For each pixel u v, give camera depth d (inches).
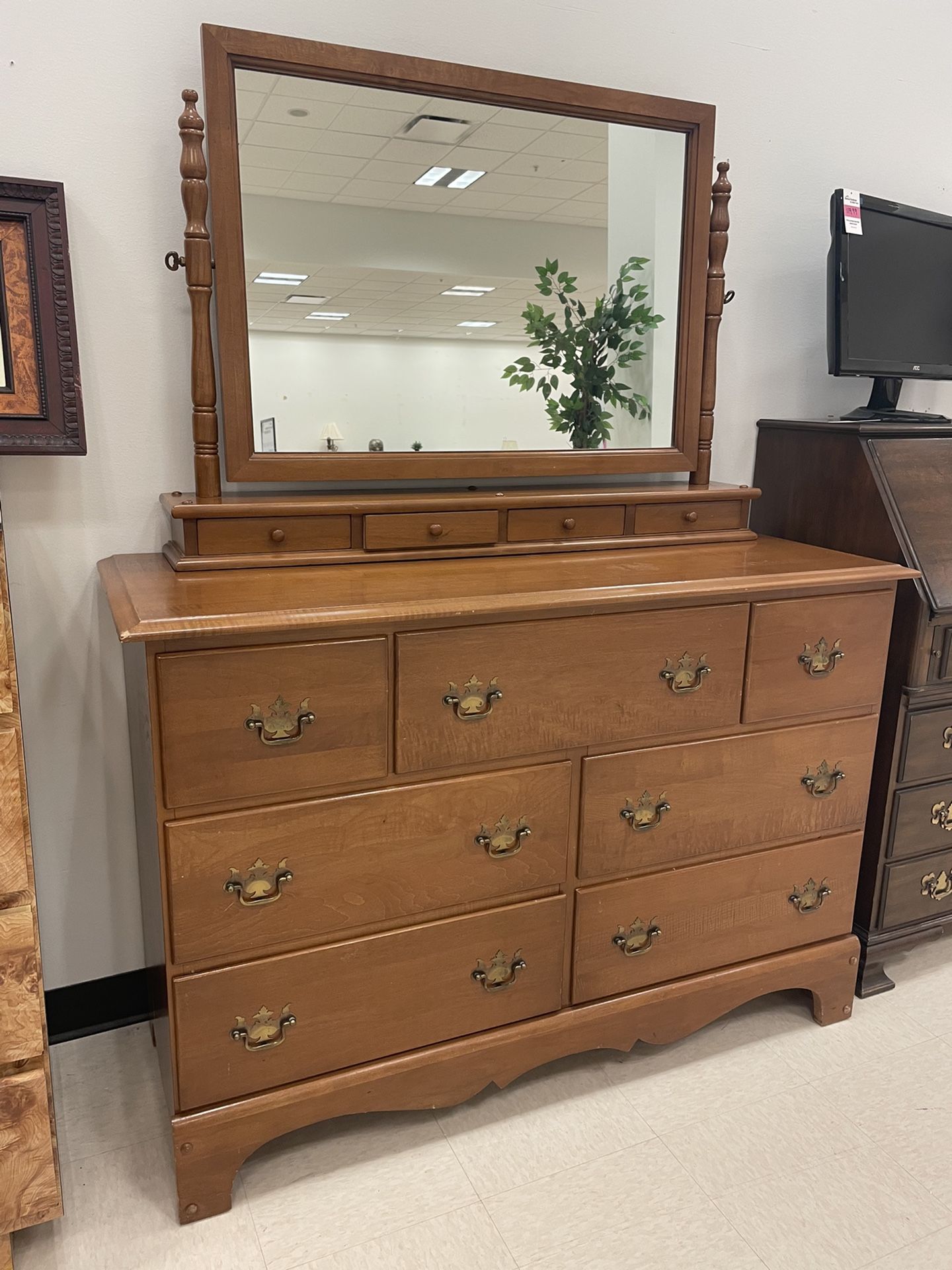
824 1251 51.8
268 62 57.2
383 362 63.8
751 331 81.7
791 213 80.8
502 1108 62.5
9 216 53.2
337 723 49.9
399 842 53.2
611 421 72.1
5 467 60.0
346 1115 61.9
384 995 55.2
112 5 56.4
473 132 63.6
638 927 62.5
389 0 62.6
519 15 66.7
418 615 48.9
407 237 63.0
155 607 47.3
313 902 51.8
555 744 56.2
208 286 57.8
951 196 88.5
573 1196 55.2
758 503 84.0
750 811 64.4
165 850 47.7
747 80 76.1
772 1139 59.9
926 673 69.2
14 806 44.6
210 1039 51.1
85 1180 56.1
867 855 73.5
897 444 73.5
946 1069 66.8
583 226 68.1
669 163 70.4
